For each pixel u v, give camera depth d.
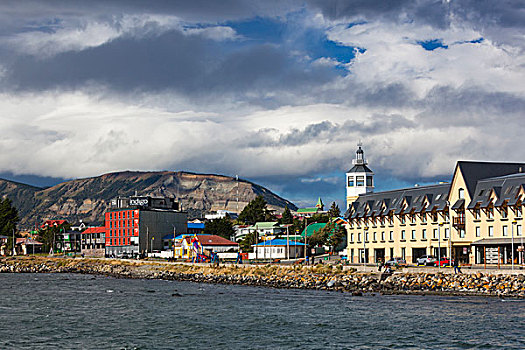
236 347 65.00
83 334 73.19
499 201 133.38
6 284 154.00
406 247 158.62
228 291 122.62
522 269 110.56
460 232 143.38
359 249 176.50
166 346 66.06
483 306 86.88
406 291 106.56
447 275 110.38
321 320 79.75
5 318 86.31
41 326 79.06
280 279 135.88
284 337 69.62
